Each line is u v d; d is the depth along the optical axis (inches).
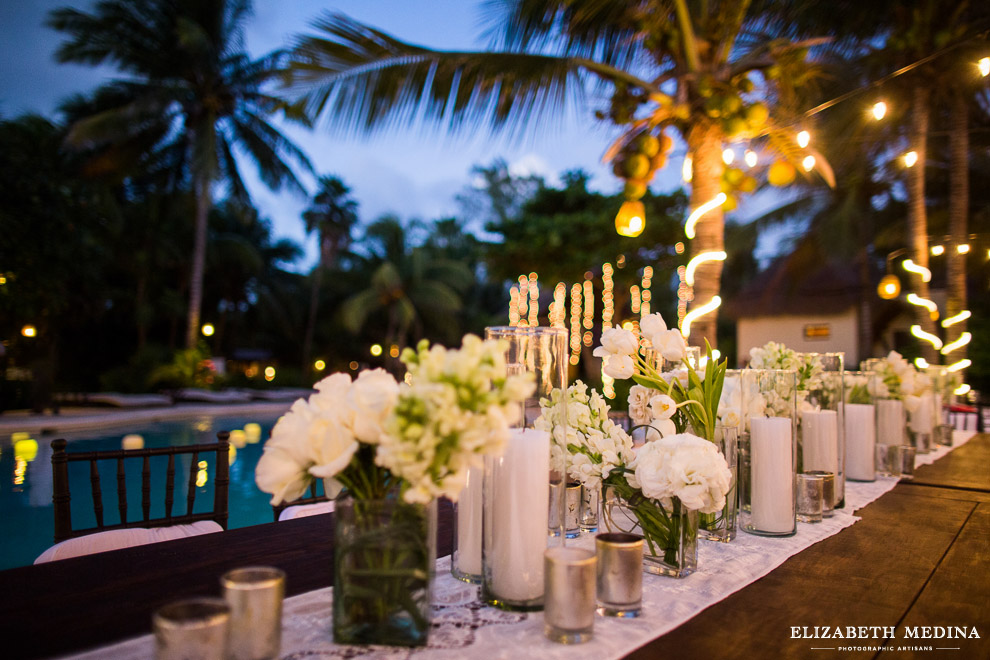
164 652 24.6
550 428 41.6
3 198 387.2
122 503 68.7
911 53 235.0
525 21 147.8
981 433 157.8
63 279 436.5
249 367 991.6
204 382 583.5
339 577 32.9
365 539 32.4
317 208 984.3
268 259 982.4
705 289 137.6
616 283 520.1
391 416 29.7
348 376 36.1
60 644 32.0
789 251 535.2
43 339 563.8
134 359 609.6
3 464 270.2
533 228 481.7
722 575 45.3
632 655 32.4
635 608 37.3
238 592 27.5
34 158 405.1
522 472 37.9
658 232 456.1
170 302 748.0
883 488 80.9
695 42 131.5
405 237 1024.9
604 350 52.6
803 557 50.8
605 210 487.8
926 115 254.5
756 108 123.5
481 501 42.9
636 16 134.9
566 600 33.1
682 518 44.6
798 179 378.0
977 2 222.4
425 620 32.6
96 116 521.0
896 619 37.9
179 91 583.8
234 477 268.7
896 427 102.8
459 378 29.6
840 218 448.8
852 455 86.0
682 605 39.3
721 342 762.8
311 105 139.3
